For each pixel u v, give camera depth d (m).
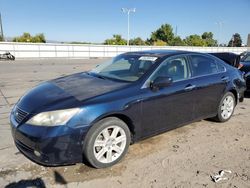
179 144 4.13
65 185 2.98
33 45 37.34
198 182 3.08
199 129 4.82
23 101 3.49
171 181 3.09
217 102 4.94
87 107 3.13
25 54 36.94
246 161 3.62
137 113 3.59
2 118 5.27
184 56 4.46
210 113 4.86
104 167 3.35
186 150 3.92
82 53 42.06
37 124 3.04
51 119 3.01
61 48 39.94
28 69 16.25
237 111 6.15
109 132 3.40
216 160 3.63
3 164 3.39
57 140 2.98
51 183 3.01
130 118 3.52
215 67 4.99
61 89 3.66
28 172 3.22
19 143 3.25
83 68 17.80
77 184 3.00
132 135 3.70
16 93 7.89
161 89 3.85
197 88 4.40
